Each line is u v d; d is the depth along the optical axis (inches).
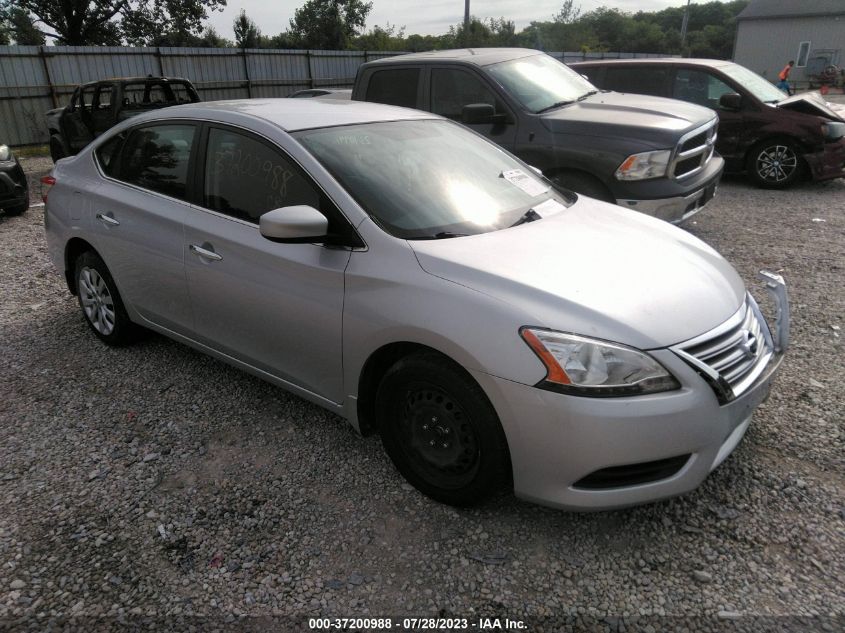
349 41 1628.9
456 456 103.0
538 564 97.0
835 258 237.0
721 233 275.7
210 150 136.1
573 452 90.7
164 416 138.9
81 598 91.5
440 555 99.0
